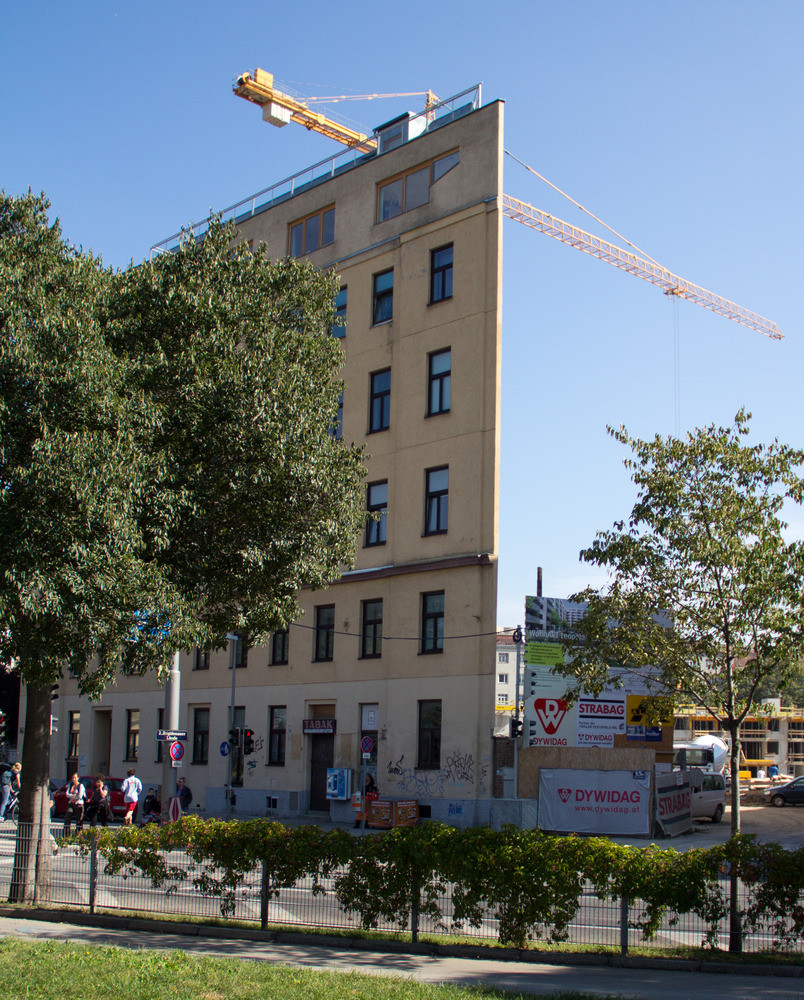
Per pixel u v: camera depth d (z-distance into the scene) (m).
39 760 16.72
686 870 12.45
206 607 17.19
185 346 16.36
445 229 35.47
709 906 12.45
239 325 17.14
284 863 14.18
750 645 14.20
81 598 13.17
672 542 14.30
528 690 32.69
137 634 14.46
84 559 12.93
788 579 13.65
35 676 14.86
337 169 40.25
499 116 34.56
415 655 33.62
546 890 12.75
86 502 12.83
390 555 35.16
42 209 15.69
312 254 40.34
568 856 12.83
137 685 45.91
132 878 15.26
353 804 32.66
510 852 12.98
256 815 37.72
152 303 16.64
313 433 17.16
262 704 38.94
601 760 31.09
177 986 9.09
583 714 33.03
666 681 14.77
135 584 13.59
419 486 34.66
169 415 15.41
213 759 40.81
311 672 37.19
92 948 11.20
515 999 9.37
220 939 13.62
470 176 35.03
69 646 13.91
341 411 37.81
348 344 38.03
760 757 92.38
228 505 16.12
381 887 13.58
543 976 11.30
